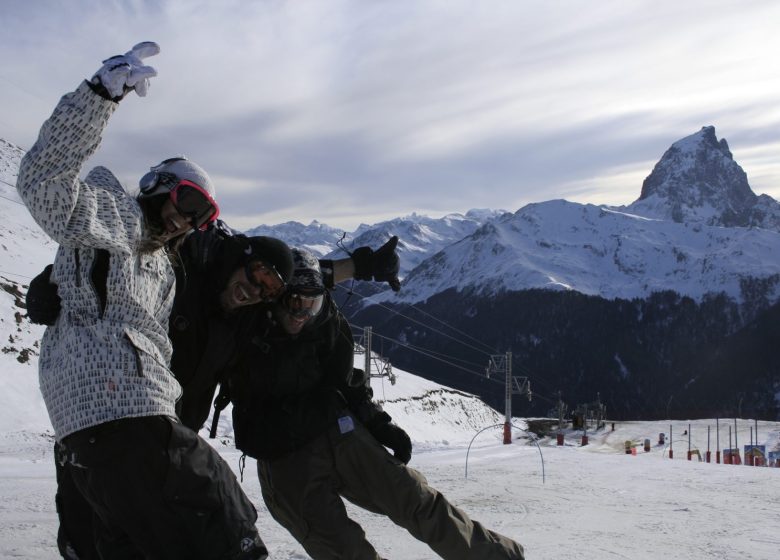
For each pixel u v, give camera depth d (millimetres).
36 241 40438
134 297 2471
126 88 2250
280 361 3203
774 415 169125
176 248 2781
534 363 199250
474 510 6535
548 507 6773
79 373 2383
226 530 2545
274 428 3240
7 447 15781
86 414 2369
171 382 2586
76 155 2230
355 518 5801
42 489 6828
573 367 195500
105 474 2395
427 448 26047
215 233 2994
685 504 7086
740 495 7852
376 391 51125
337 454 3312
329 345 3346
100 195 2355
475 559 3424
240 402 3318
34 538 4629
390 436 3484
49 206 2236
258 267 2881
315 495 3266
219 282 2918
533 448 17062
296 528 3355
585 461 12281
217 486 2568
